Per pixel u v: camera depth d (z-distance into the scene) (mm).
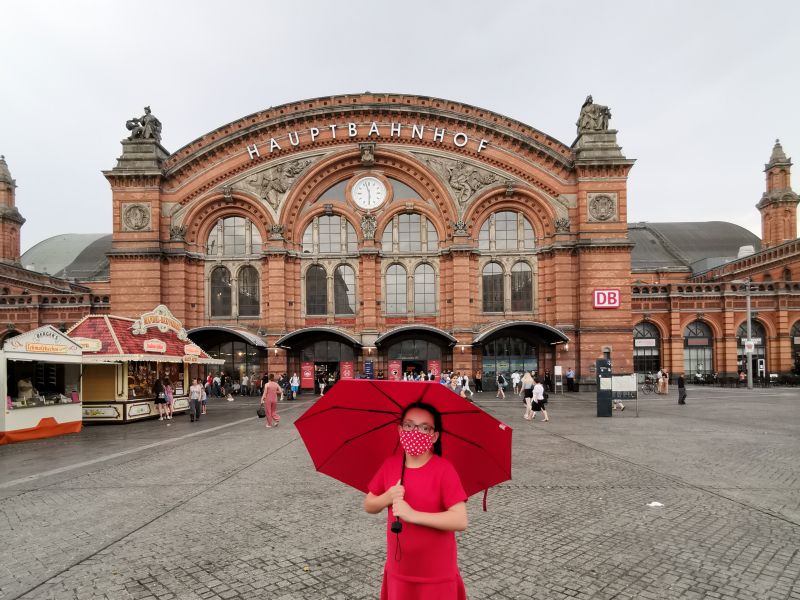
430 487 3244
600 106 40094
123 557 7160
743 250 64312
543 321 40531
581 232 39125
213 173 40906
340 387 3473
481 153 40875
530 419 22562
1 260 58719
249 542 7695
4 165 60531
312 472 12500
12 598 5957
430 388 3156
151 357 25672
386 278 41469
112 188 39688
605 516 8766
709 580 6289
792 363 49750
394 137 41188
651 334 50750
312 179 41562
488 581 6289
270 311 39844
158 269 39000
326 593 6035
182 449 16125
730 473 11867
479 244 41469
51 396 21281
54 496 10453
